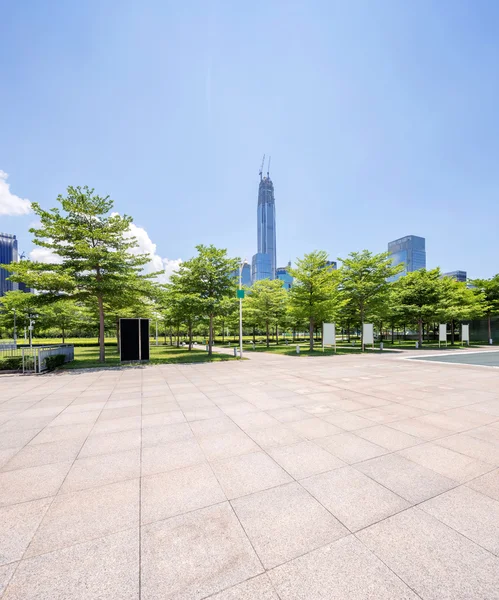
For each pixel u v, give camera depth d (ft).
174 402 28.22
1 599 7.53
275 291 117.50
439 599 7.48
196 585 7.97
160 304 97.91
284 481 13.48
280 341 174.40
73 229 59.72
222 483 13.34
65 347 65.36
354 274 102.68
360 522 10.56
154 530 10.20
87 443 18.15
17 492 12.72
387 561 8.76
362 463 15.24
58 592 7.77
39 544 9.54
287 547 9.36
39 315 121.60
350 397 29.91
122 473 14.35
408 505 11.60
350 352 91.61
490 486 13.02
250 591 7.77
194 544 9.51
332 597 7.57
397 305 112.16
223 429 20.44
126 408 26.14
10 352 59.47
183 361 66.08
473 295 130.72
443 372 47.62
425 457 15.92
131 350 63.77
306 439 18.53
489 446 17.38
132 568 8.56
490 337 147.43
